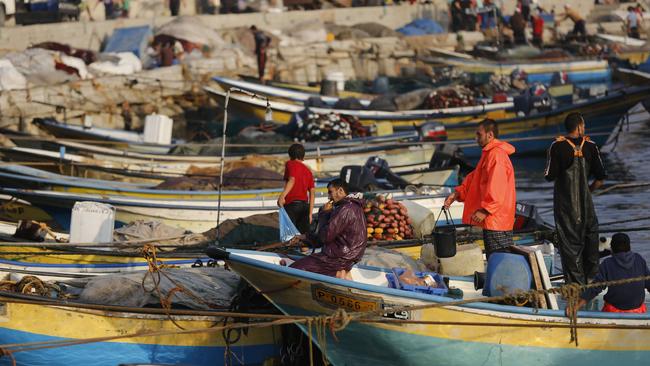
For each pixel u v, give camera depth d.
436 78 89.50
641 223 41.97
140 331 24.16
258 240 32.56
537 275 22.84
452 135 62.88
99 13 95.19
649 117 73.69
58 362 23.69
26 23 91.50
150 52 85.06
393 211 32.66
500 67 89.62
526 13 103.62
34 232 30.36
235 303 24.73
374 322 22.33
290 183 30.09
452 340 22.44
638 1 117.00
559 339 22.53
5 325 23.44
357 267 26.05
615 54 96.44
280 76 89.56
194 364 24.50
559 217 23.91
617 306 23.41
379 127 59.81
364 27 101.94
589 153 23.80
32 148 54.41
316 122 55.72
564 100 72.12
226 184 42.09
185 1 99.00
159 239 30.03
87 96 72.06
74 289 26.19
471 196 25.14
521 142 63.41
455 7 103.88
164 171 50.44
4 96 67.81
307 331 23.52
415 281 24.28
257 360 25.27
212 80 75.31
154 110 76.38
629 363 22.97
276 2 102.94
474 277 25.39
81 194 39.38
